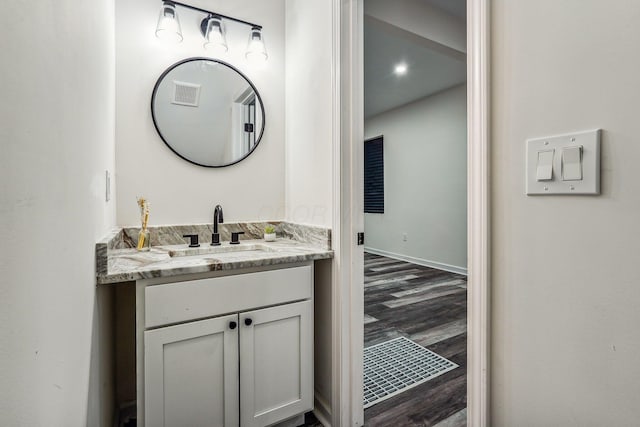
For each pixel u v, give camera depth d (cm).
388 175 522
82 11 76
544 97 60
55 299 54
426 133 457
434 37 231
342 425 137
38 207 47
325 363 150
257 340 126
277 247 157
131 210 158
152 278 107
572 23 56
